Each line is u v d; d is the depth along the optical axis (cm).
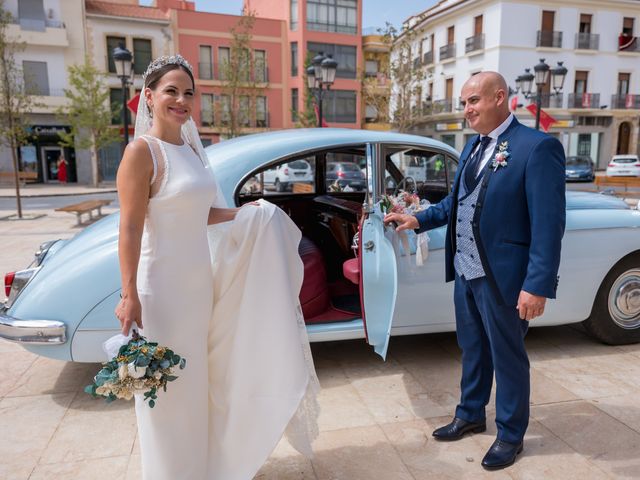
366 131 338
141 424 191
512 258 221
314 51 3102
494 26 2734
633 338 365
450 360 349
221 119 2352
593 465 232
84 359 279
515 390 232
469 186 237
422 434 260
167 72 181
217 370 206
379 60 3319
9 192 2066
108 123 2520
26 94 1188
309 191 426
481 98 221
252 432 202
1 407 288
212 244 216
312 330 311
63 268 281
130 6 2823
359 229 270
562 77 1331
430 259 318
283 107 3130
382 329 263
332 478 226
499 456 231
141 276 184
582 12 2822
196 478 198
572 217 336
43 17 2522
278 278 202
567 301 341
